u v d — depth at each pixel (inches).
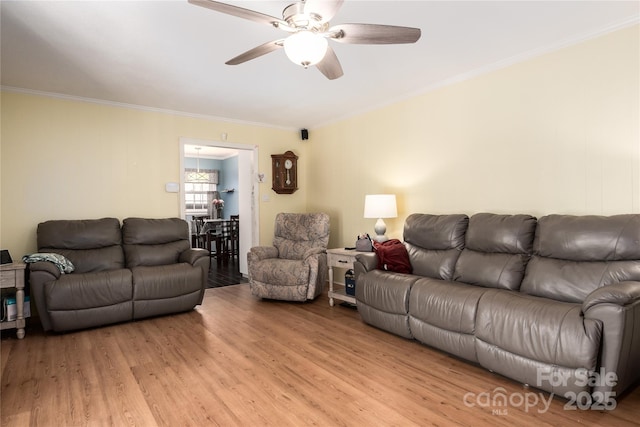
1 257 128.5
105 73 130.5
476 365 99.0
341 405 79.2
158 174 178.2
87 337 123.2
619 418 72.4
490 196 130.2
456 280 118.0
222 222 306.7
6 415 76.3
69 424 73.1
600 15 95.9
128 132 170.6
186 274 146.6
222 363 101.3
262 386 88.0
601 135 103.7
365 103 172.7
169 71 129.4
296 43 75.4
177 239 167.2
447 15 94.9
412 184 158.4
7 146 143.1
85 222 150.9
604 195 103.3
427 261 127.8
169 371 96.6
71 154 156.3
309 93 157.1
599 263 91.0
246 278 222.1
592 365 72.2
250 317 143.8
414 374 93.7
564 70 110.8
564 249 97.0
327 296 177.8
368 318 128.6
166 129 181.2
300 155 226.4
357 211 188.1
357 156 187.6
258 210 212.2
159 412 77.2
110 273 133.9
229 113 189.5
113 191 166.2
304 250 179.6
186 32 100.3
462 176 139.0
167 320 140.7
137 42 106.0
